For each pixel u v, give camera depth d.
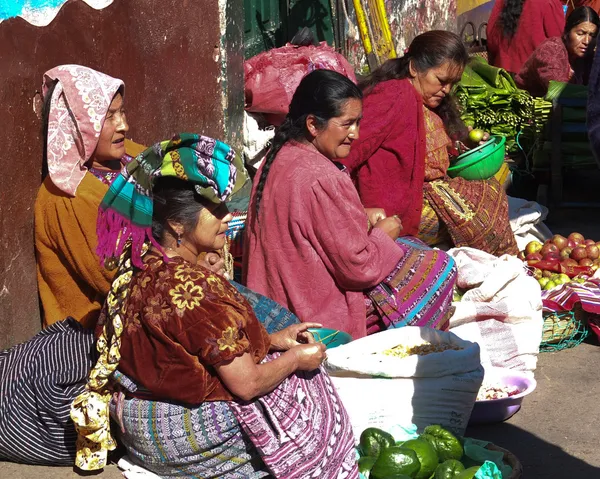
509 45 9.16
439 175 5.09
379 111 4.65
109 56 4.73
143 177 2.97
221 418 3.05
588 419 4.04
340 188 3.88
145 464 3.28
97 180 3.98
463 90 7.64
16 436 3.52
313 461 3.10
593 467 3.62
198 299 2.96
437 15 10.56
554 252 5.52
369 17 7.66
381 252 4.04
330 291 4.00
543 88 8.01
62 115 3.93
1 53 3.86
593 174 8.32
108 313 3.16
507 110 7.68
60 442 3.50
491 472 3.05
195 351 2.96
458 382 3.68
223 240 3.16
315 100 3.91
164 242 3.10
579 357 4.72
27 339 4.11
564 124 7.25
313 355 3.13
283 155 3.99
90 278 3.96
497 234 5.19
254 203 4.07
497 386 4.08
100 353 3.23
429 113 5.01
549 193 7.60
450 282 4.19
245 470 3.17
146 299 3.01
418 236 5.16
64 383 3.47
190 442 3.09
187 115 5.57
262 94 5.98
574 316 4.79
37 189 4.10
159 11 5.19
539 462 3.66
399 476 3.09
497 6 9.28
